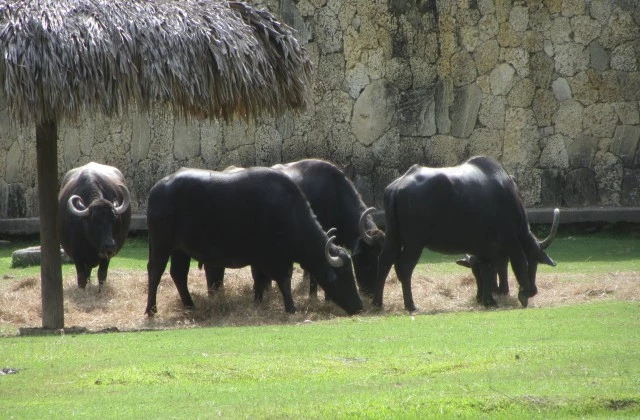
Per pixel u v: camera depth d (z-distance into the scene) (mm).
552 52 79312
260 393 28422
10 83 38812
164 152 87000
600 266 62938
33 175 92875
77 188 59406
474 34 80438
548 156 79625
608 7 78312
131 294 57312
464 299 53531
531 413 25625
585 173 79125
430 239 49094
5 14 39875
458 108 80938
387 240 49938
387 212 49969
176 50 40938
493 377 29156
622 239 74688
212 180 49812
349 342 36281
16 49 38812
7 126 94062
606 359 31047
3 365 33375
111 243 54375
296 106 46594
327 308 51531
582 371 29406
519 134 79875
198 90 41562
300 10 83688
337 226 56969
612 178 78688
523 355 32281
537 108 79562
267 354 34031
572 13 78812
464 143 80938
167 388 29500
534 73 79625
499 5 79812
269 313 50031
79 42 39406
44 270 44875
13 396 28938
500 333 37438
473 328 39250
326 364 32156
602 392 26750
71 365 33156
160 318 49656
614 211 76938
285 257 49750
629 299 49281
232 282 59656
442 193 48719
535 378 28844
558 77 79312
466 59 80688
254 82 43312
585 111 78938
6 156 94562
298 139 83938
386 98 82000
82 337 40406
